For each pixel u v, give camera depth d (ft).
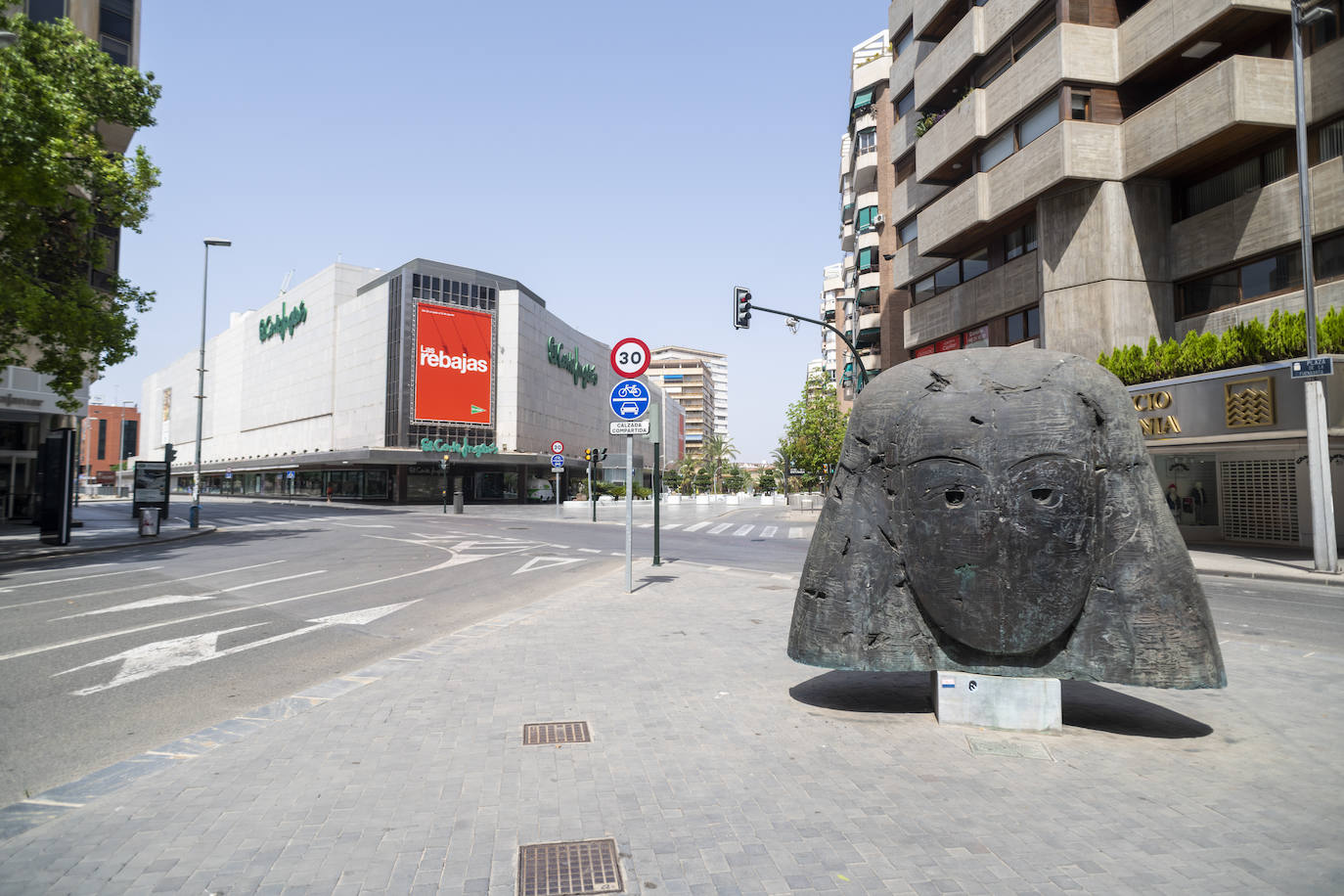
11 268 57.57
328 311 237.66
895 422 15.37
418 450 202.69
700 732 15.19
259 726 15.81
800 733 15.11
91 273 85.05
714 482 358.84
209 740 14.89
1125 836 10.63
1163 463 69.62
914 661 15.39
